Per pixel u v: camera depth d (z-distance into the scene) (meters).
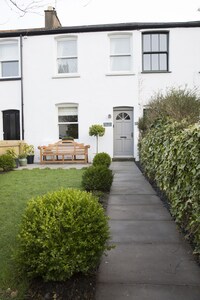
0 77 15.13
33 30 14.70
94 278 3.12
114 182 8.67
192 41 14.12
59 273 2.85
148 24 14.09
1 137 15.22
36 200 3.26
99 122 14.67
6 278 3.11
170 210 5.40
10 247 3.83
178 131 5.23
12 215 5.29
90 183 7.11
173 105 6.46
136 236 4.39
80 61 14.68
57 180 8.88
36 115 14.98
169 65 14.28
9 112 15.24
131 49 14.52
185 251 3.86
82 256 2.87
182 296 2.87
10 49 15.28
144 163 9.65
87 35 14.57
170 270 3.36
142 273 3.30
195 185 3.71
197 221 3.55
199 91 13.31
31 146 14.68
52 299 2.82
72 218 2.92
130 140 14.80
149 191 7.40
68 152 14.33
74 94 14.76
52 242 2.82
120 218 5.25
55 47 14.91
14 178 9.46
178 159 4.64
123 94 14.50
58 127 15.09
